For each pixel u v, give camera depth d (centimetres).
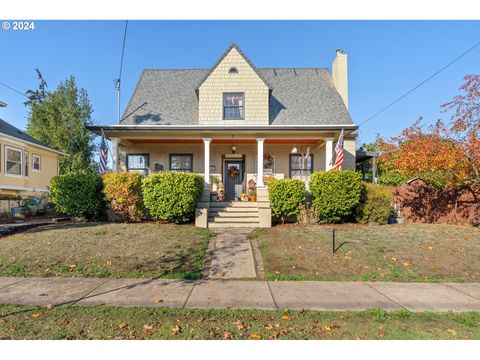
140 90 1606
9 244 748
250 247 791
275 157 1540
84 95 2980
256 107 1399
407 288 542
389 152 1171
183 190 1036
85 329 368
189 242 802
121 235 833
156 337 351
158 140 1456
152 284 548
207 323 388
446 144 1064
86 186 1063
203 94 1403
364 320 404
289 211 1096
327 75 1736
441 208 1201
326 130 1263
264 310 434
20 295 486
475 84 1069
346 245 781
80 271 607
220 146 1552
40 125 2850
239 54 1425
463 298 494
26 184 1805
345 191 1049
